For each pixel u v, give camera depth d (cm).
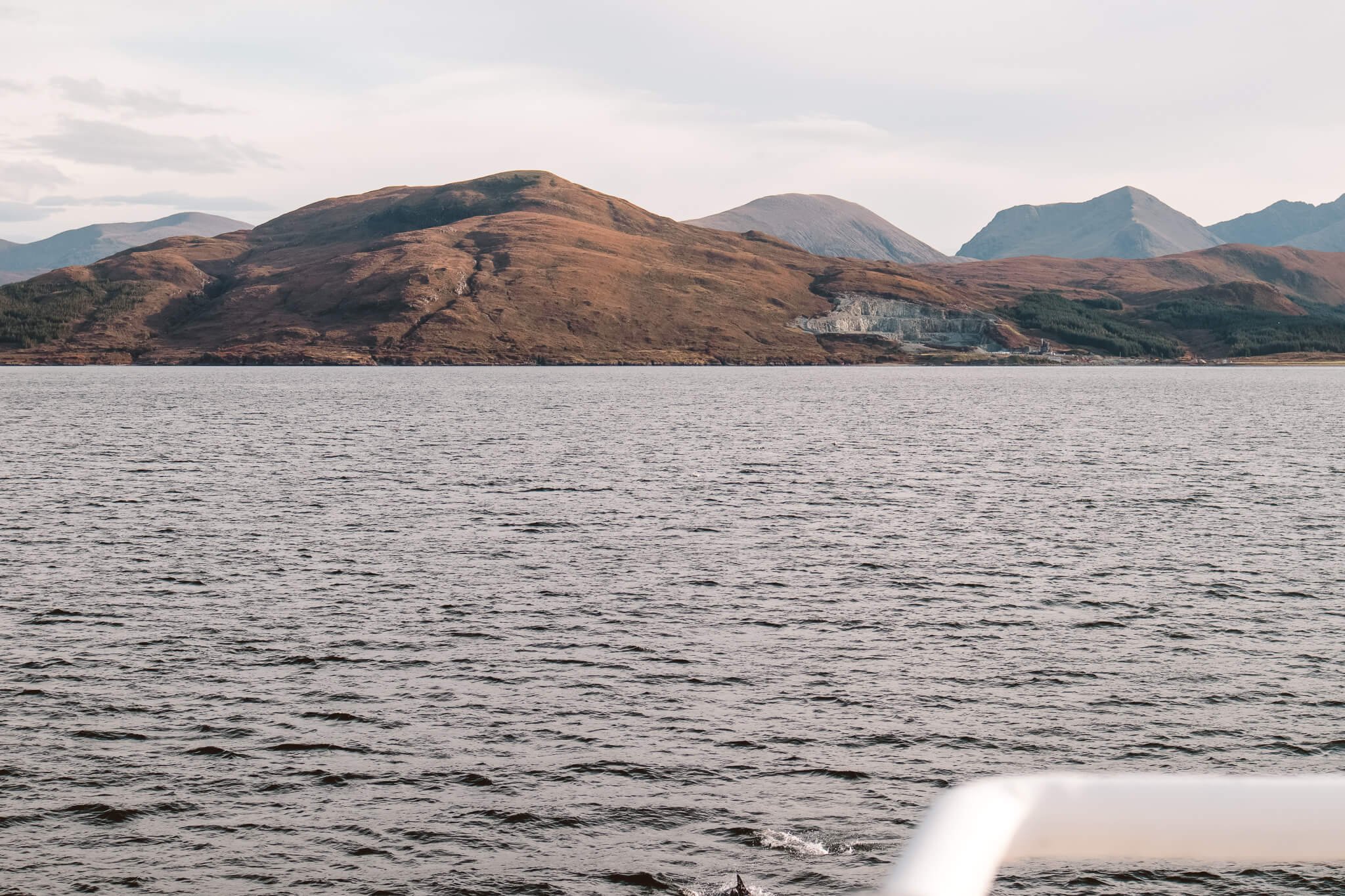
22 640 3938
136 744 3005
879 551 5678
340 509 7025
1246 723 3192
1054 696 3419
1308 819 318
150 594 4656
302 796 2711
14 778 2780
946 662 3756
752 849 2477
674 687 3488
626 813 2639
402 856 2439
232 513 6825
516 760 2920
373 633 4062
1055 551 5706
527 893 2300
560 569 5209
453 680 3541
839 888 2312
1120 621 4300
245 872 2373
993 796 325
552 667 3684
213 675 3566
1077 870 2444
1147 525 6506
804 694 3428
